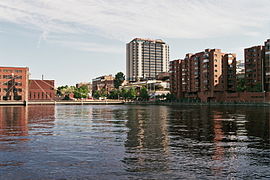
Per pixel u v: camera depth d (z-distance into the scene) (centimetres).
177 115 4359
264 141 1598
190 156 1187
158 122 2973
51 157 1165
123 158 1148
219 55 12738
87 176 897
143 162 1079
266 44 11456
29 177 886
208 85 12912
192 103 12462
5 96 15375
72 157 1165
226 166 1024
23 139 1675
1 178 874
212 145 1462
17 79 15638
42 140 1636
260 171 960
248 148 1373
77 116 4259
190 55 14700
